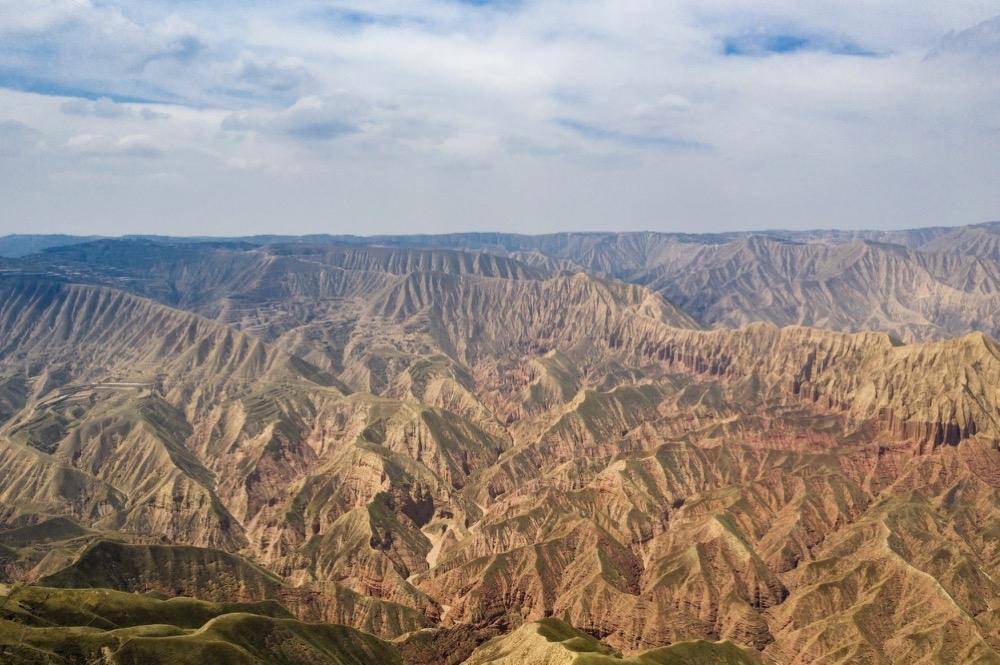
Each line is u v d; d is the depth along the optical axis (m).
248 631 131.88
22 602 129.50
